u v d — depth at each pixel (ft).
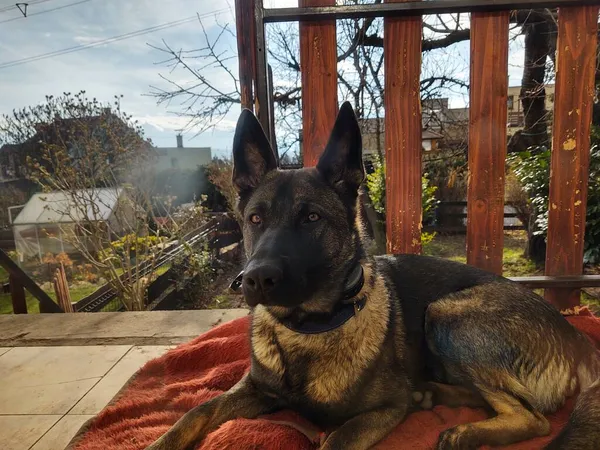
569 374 2.18
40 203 10.68
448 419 2.11
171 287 7.96
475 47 2.93
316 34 3.06
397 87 3.07
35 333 3.59
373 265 2.36
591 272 6.48
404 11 2.87
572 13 2.84
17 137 10.32
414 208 3.20
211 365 2.85
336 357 2.03
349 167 2.23
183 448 1.97
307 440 2.01
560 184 3.06
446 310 2.27
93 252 8.61
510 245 9.40
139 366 3.00
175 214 9.75
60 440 2.25
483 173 3.08
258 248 1.94
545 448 1.76
